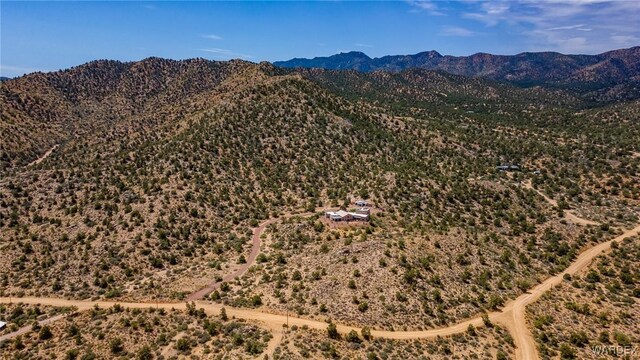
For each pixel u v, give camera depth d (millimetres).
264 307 95000
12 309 102250
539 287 111500
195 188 164125
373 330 86250
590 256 132125
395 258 107188
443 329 89188
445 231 133500
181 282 112750
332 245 120750
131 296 106250
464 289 103438
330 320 88500
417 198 167250
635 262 125625
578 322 96250
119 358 78375
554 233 147125
